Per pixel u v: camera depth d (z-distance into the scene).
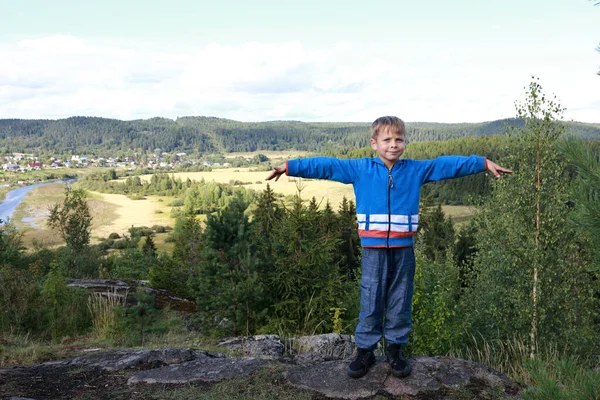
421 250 9.38
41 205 189.38
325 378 3.44
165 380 3.69
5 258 19.97
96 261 23.22
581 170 2.32
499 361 6.21
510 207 9.48
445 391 3.27
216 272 10.32
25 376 3.97
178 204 197.88
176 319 10.67
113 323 9.11
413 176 3.18
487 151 96.38
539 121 8.66
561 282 9.12
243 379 3.54
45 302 9.73
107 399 3.40
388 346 3.41
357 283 11.12
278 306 10.03
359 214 3.23
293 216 10.74
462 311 10.68
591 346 8.97
